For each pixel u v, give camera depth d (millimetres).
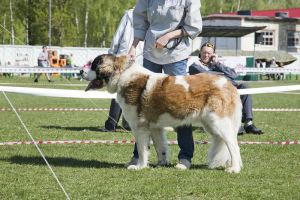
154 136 7234
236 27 40219
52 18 58344
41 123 12367
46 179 6234
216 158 6934
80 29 64625
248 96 11000
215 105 6430
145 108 6531
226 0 86750
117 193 5598
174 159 7918
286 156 8047
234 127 6660
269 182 6160
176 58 7176
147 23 7488
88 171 6758
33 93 8273
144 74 6625
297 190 5750
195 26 7070
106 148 8781
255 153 8305
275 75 42844
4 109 15539
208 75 6645
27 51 42125
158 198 5398
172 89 6445
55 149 8594
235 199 5375
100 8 65562
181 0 7027
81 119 13414
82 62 44781
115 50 10633
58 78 37875
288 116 14805
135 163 7270
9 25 63188
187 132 7145
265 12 69875
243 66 38594
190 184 6023
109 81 6738
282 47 55938
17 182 6082
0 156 7801
